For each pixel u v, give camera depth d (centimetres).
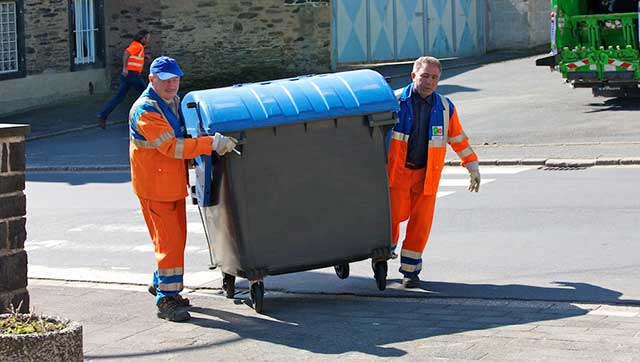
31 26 3020
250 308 1030
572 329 884
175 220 1002
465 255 1216
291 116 984
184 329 959
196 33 3272
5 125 935
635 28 2373
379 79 1029
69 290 1138
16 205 927
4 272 920
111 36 3306
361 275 1154
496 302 998
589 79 2422
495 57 3575
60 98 3138
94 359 872
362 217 1024
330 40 3278
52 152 2389
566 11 2448
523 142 2055
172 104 1012
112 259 1322
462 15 3662
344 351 862
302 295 1076
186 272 1215
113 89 3322
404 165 1050
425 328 916
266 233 994
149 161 988
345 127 1011
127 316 1013
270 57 3275
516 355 820
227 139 957
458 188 1678
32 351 671
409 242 1072
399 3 3466
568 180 1692
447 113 1054
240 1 3253
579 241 1249
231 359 857
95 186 1936
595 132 2094
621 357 800
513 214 1439
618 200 1486
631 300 976
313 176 1003
